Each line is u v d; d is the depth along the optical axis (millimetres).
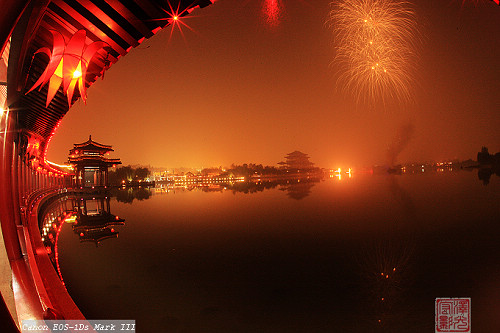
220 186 46438
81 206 20219
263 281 5793
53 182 32656
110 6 2787
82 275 6051
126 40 3062
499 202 15852
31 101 5496
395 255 7555
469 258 7078
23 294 3127
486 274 5957
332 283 5695
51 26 3006
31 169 13969
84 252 7855
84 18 2912
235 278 5961
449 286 5426
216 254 7758
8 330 1046
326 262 7059
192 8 2723
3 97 3949
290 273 6270
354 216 13461
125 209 18125
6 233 4020
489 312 4363
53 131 8656
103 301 4801
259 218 13586
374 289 5379
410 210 14438
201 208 17828
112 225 12359
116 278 5867
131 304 4691
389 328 4020
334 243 8938
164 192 34969
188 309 4543
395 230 10477
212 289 5344
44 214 15133
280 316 4363
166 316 4316
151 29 2945
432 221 11711
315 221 12555
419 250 7934
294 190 30328
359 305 4699
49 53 2104
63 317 2834
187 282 5672
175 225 12172
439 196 19406
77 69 2152
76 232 10859
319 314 4410
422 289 5320
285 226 11641
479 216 12273
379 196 21078
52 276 4090
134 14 2771
